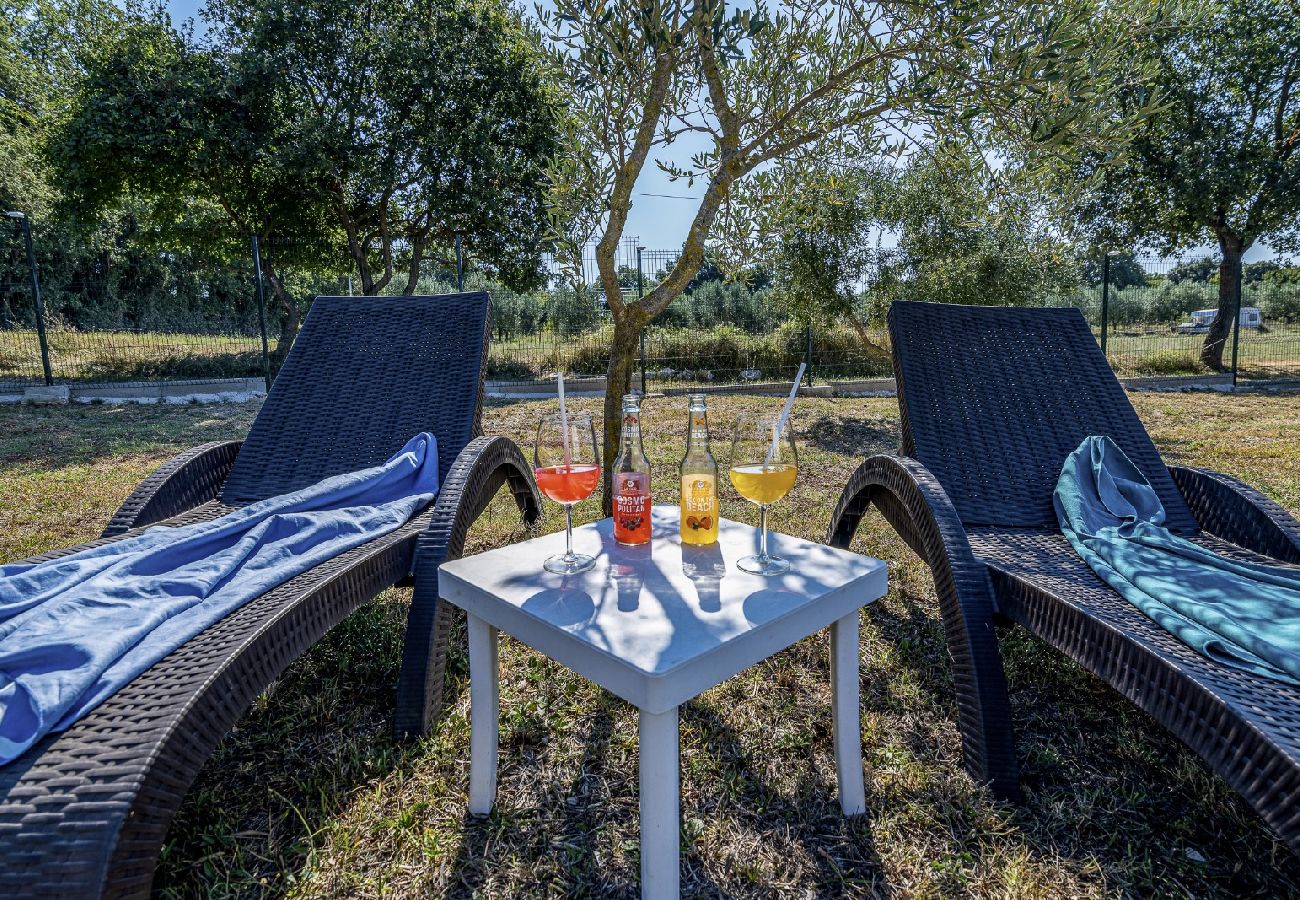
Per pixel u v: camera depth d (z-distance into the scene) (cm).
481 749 170
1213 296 1593
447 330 340
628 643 126
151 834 111
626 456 174
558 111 336
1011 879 150
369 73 1087
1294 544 208
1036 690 224
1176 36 1002
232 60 1018
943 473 265
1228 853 157
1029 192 333
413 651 204
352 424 309
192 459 270
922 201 818
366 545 219
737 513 404
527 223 1183
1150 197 1127
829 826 169
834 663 167
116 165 1043
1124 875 152
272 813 174
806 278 862
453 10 1112
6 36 1441
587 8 272
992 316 315
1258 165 1066
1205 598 174
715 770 189
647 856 129
